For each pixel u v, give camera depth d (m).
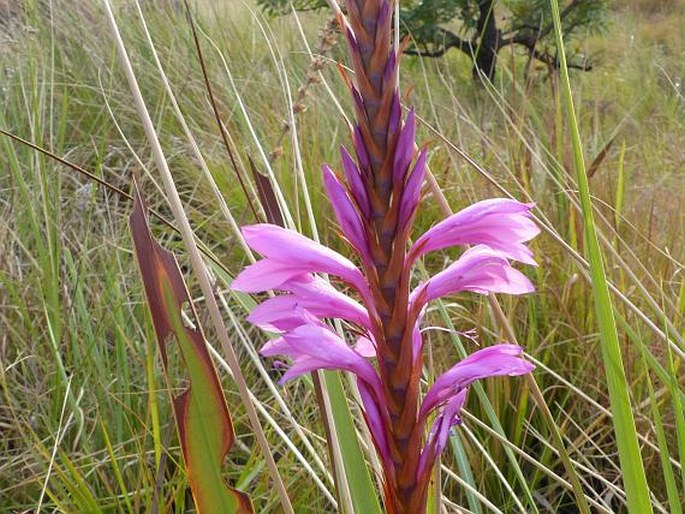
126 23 0.96
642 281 0.56
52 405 0.48
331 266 0.19
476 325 0.52
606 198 0.67
